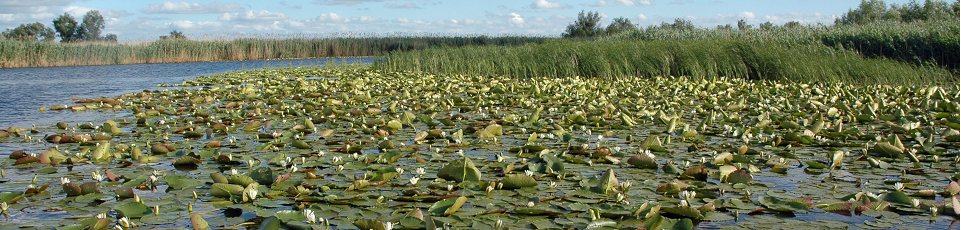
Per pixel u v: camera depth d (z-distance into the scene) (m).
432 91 10.28
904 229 2.75
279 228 2.72
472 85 11.35
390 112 7.12
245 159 4.19
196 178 3.78
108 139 5.18
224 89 10.05
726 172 3.72
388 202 3.19
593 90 10.24
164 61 23.83
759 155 4.48
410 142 5.11
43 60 20.61
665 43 14.16
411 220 2.79
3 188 3.48
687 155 4.52
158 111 7.00
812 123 6.20
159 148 4.54
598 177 3.76
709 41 14.08
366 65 20.23
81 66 20.75
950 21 14.69
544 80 11.73
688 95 9.58
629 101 8.21
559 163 3.91
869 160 4.09
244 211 3.06
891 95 8.90
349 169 3.97
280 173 3.88
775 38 15.05
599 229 2.73
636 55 13.42
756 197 3.30
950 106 7.06
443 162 4.27
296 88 10.61
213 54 25.28
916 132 5.29
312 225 2.73
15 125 6.25
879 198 3.17
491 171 3.94
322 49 29.00
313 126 5.81
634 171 3.95
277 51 27.52
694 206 3.07
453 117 6.51
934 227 2.78
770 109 7.15
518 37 32.69
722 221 2.89
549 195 3.31
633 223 2.82
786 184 3.61
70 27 52.59
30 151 4.73
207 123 5.96
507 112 7.25
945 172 3.87
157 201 3.20
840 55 12.52
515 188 3.47
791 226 2.81
